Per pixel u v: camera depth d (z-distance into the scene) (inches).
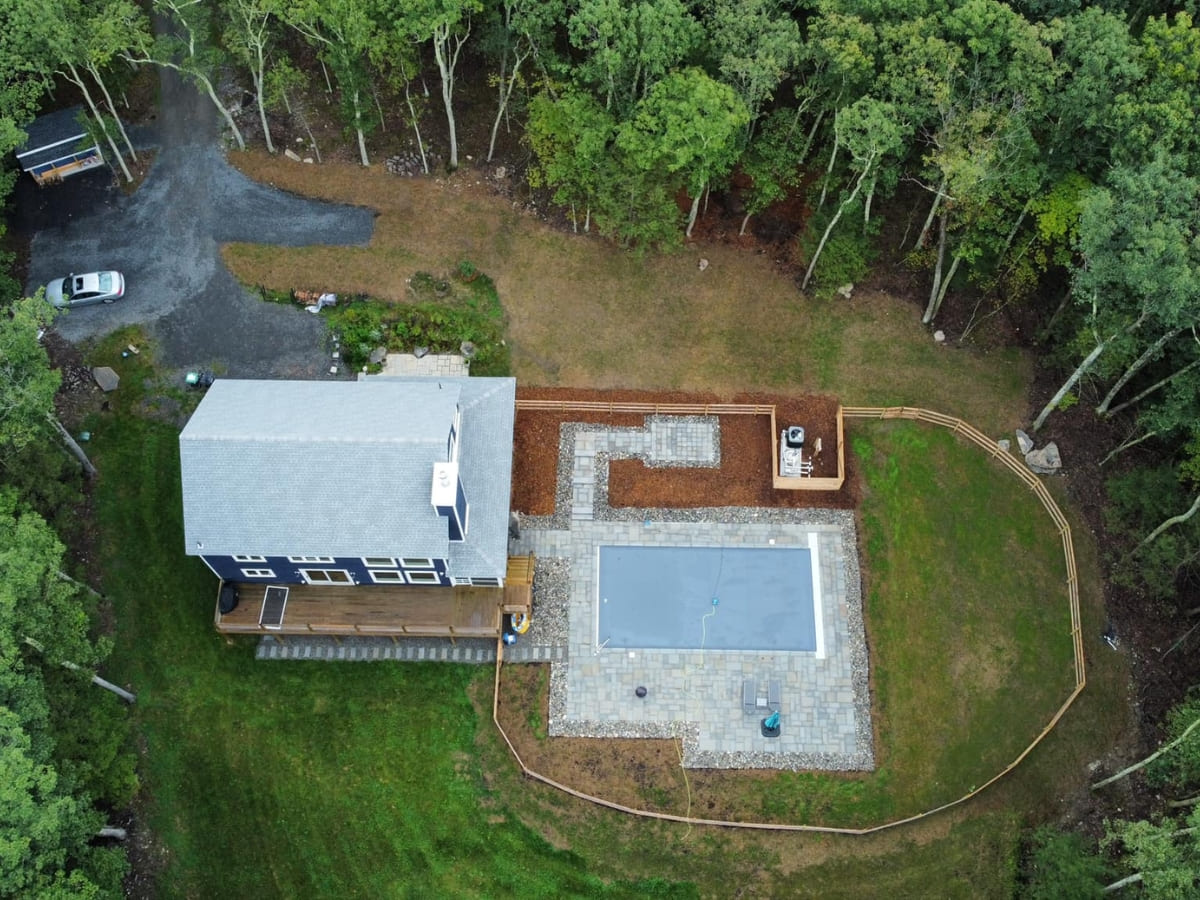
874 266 2078.0
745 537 1862.7
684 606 1802.4
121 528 1819.6
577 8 1996.8
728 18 1755.7
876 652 1756.9
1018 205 1791.3
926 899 1581.0
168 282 2039.9
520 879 1594.5
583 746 1685.5
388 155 2164.1
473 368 1990.7
